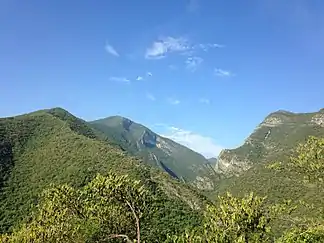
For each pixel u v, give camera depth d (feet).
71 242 88.69
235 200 76.95
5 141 435.53
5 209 302.45
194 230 80.28
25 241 91.97
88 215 88.69
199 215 293.84
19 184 357.20
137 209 86.38
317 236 70.74
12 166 394.32
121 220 87.86
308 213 77.71
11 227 274.98
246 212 74.23
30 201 316.81
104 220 87.25
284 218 76.79
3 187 344.28
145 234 92.07
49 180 358.84
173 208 294.87
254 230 73.77
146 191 90.22
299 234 71.46
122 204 86.84
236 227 74.02
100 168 381.60
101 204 86.53
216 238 73.51
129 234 88.99
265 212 76.18
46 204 95.20
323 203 77.20
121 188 84.69
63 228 89.61
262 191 340.18
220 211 76.43
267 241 74.69
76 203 90.68
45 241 90.07
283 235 73.46
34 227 95.25
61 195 91.15
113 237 87.25
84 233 87.92
